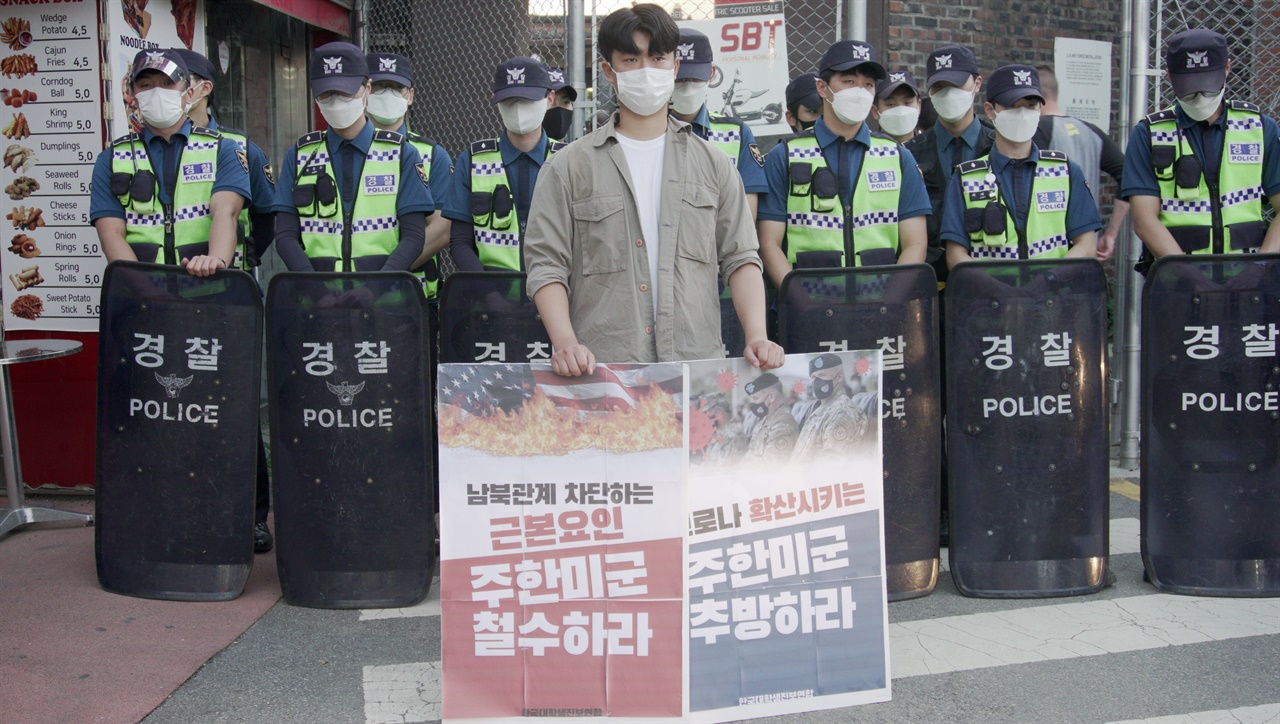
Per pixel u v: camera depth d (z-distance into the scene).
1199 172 4.39
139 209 4.46
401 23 7.11
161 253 4.46
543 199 3.19
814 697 3.21
